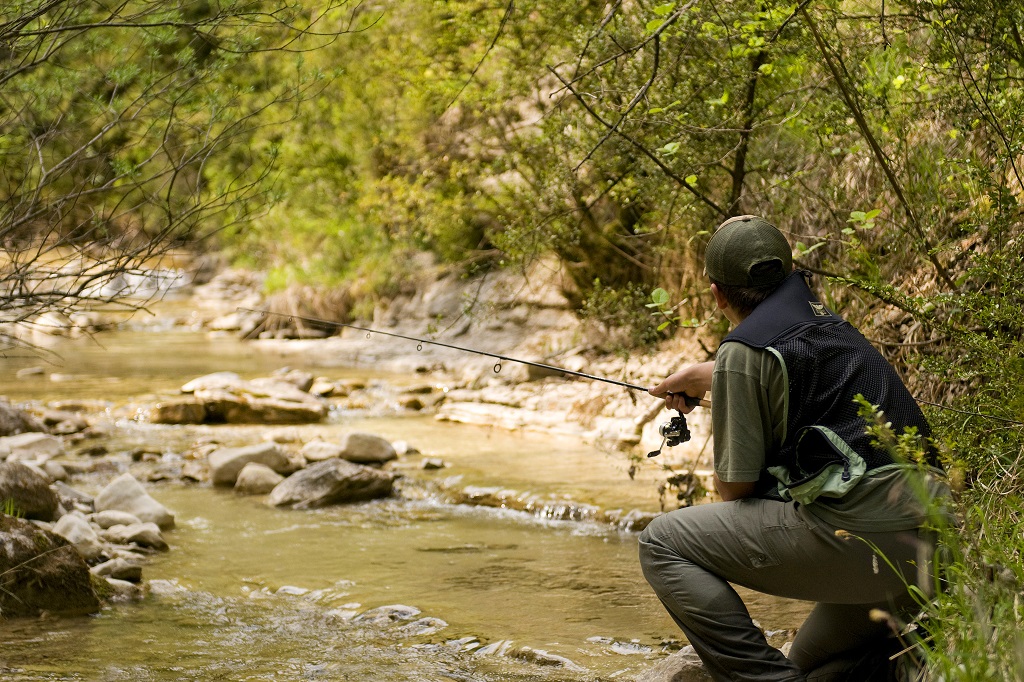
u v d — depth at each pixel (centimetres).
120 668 360
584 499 612
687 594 280
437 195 1042
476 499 638
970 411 344
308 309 1457
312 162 1307
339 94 1221
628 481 654
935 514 235
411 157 1160
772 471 272
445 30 794
